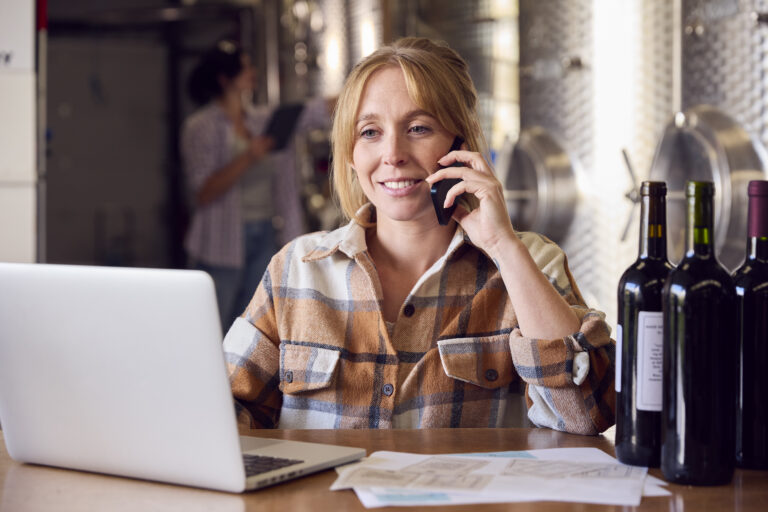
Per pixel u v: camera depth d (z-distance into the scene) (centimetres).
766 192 133
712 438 122
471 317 183
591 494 118
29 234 387
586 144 404
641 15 383
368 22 516
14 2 379
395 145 180
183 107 811
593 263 404
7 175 384
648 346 131
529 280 165
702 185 123
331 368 180
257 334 191
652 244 134
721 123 338
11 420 141
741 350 132
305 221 565
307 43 550
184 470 126
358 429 162
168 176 820
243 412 184
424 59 183
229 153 562
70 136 801
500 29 461
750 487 123
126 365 128
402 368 183
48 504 121
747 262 136
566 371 161
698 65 351
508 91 458
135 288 125
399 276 192
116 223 813
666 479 125
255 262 571
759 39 331
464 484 122
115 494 125
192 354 122
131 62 804
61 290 131
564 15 407
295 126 551
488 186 168
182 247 821
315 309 186
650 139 383
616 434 136
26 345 136
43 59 389
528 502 116
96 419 132
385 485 122
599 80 397
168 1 756
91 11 772
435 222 188
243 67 564
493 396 182
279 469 128
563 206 410
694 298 122
